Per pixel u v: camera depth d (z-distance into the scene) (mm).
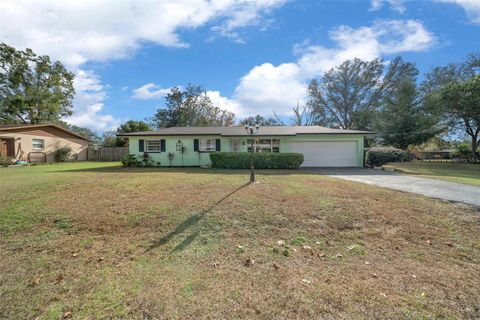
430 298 2256
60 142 21547
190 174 10055
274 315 2016
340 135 15633
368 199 5551
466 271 2773
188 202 5121
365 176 10289
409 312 2051
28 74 23141
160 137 15852
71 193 5914
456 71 23250
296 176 9680
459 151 24016
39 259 3021
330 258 3113
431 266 2893
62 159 20734
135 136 15773
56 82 24750
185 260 3016
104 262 2949
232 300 2223
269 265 2918
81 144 24016
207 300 2225
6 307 2150
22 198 5422
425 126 21906
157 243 3461
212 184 7227
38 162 18875
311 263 2979
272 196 5680
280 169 13586
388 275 2686
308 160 15805
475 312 2070
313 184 7434
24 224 4039
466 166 16969
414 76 28734
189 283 2508
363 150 15656
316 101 33844
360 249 3354
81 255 3127
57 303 2197
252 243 3508
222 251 3266
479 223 4211
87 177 8750
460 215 4582
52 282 2531
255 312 2055
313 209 4762
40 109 24141
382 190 6648
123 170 12273
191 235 3711
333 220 4289
